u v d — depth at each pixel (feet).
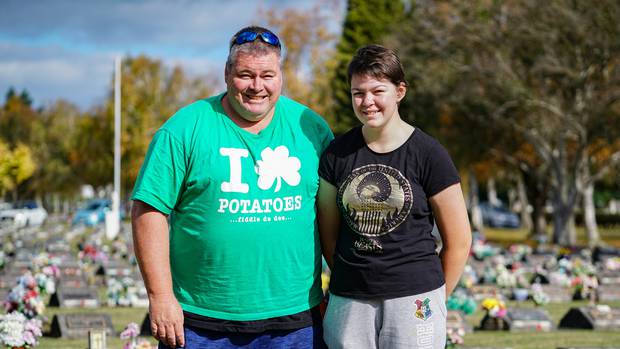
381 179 13.84
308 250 14.30
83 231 118.32
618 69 97.09
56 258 61.46
